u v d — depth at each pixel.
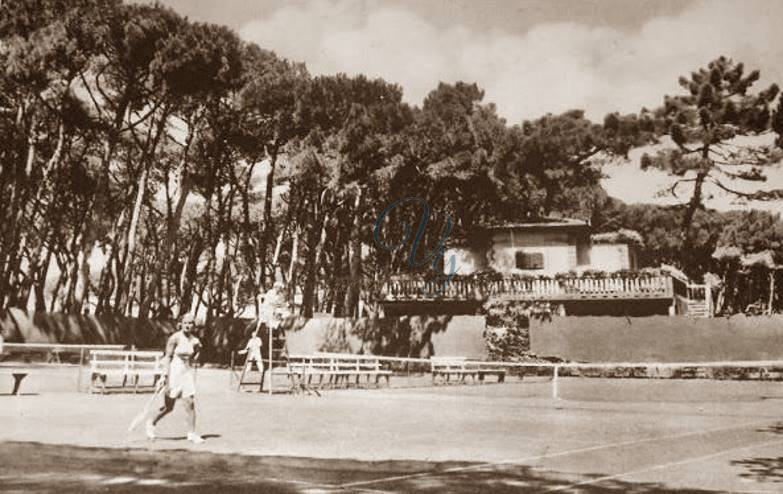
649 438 10.98
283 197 52.03
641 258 48.16
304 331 39.44
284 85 38.78
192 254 55.25
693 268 48.81
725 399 19.70
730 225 49.03
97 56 38.56
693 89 38.72
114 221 46.97
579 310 39.84
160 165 50.00
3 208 42.88
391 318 37.19
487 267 42.44
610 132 40.69
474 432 11.60
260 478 7.36
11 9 35.28
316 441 10.31
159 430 11.35
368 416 13.91
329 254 50.75
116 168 50.00
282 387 21.72
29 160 39.53
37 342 35.16
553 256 42.12
